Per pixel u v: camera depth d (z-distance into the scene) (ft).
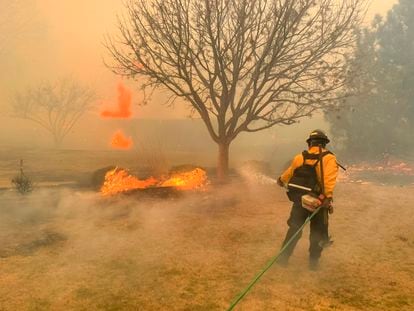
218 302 12.62
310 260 15.53
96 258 16.29
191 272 14.99
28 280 14.06
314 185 15.28
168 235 19.45
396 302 12.87
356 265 16.03
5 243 17.89
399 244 18.79
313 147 16.02
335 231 20.83
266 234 19.80
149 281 14.12
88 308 12.13
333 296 13.23
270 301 12.75
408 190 32.73
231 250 17.47
